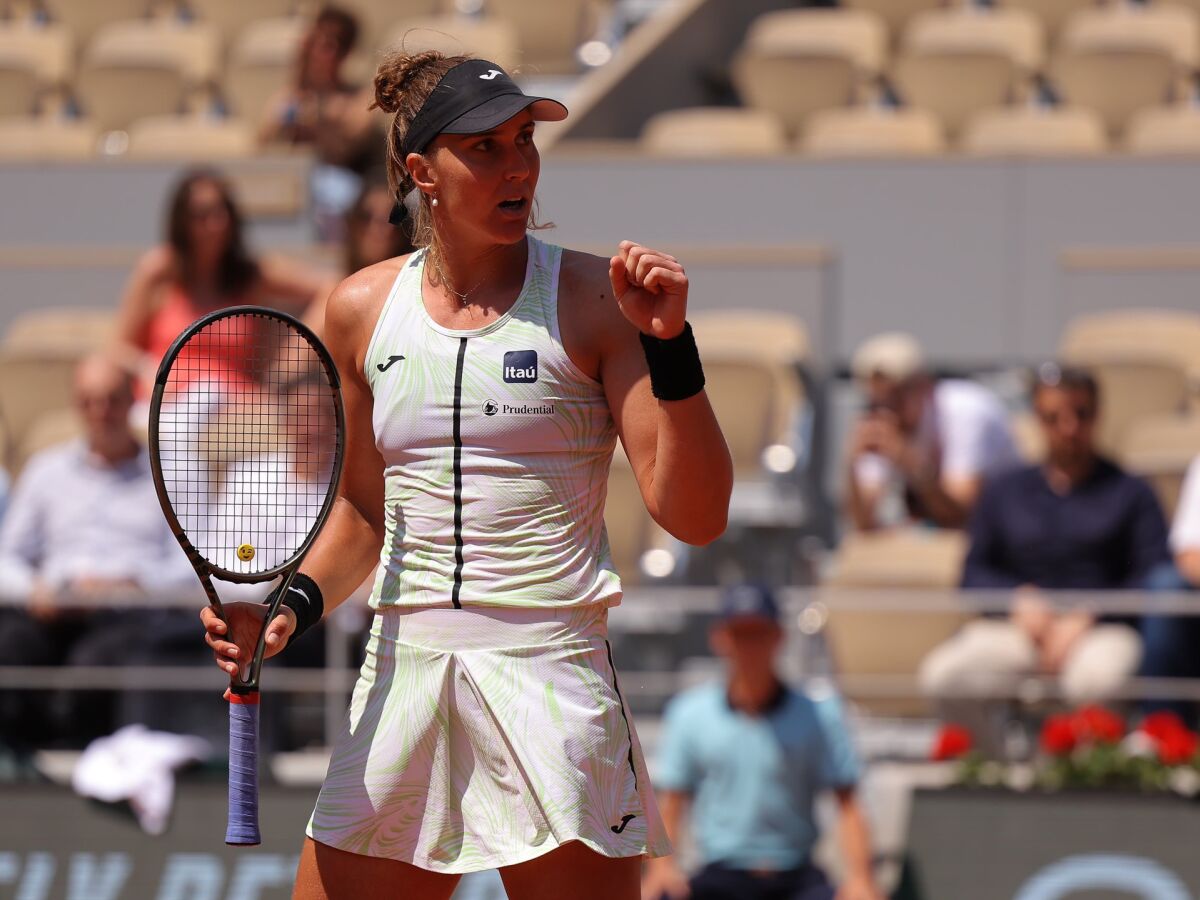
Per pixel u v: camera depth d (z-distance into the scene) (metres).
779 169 33.34
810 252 31.62
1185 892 20.44
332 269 31.94
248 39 42.06
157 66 41.38
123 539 23.58
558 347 9.90
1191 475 24.00
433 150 9.84
